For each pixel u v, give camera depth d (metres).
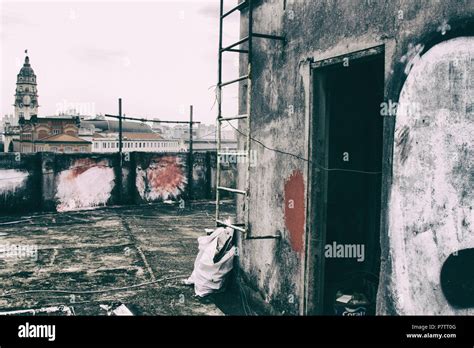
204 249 5.49
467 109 2.25
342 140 4.10
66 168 11.44
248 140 4.19
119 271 6.13
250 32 4.12
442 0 2.40
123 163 12.54
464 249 2.27
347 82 4.06
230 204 13.41
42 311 4.56
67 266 6.33
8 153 10.55
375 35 2.95
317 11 3.64
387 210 2.82
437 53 2.42
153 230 9.13
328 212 4.08
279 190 4.30
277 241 4.33
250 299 4.90
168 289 5.38
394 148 2.76
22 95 86.94
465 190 2.26
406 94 2.65
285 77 4.18
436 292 2.44
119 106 12.64
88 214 11.03
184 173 13.64
